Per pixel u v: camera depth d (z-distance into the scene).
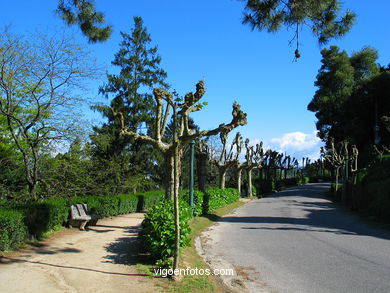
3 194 10.56
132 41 24.27
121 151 21.66
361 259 8.06
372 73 38.38
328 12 6.29
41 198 10.89
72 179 12.41
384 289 5.80
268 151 39.28
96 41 7.51
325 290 5.78
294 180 57.94
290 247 9.52
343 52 38.41
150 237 6.76
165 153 10.84
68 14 7.14
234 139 28.47
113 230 10.21
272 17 6.70
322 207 22.11
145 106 23.25
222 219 16.12
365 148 34.66
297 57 6.41
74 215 9.99
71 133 11.22
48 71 10.62
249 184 31.31
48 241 8.09
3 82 9.74
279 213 18.61
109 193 15.46
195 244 9.75
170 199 10.37
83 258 6.75
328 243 10.11
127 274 5.85
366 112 35.25
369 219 15.77
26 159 10.26
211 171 33.50
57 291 4.85
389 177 16.95
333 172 41.50
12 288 4.84
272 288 5.89
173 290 5.18
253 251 8.98
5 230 6.70
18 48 10.32
